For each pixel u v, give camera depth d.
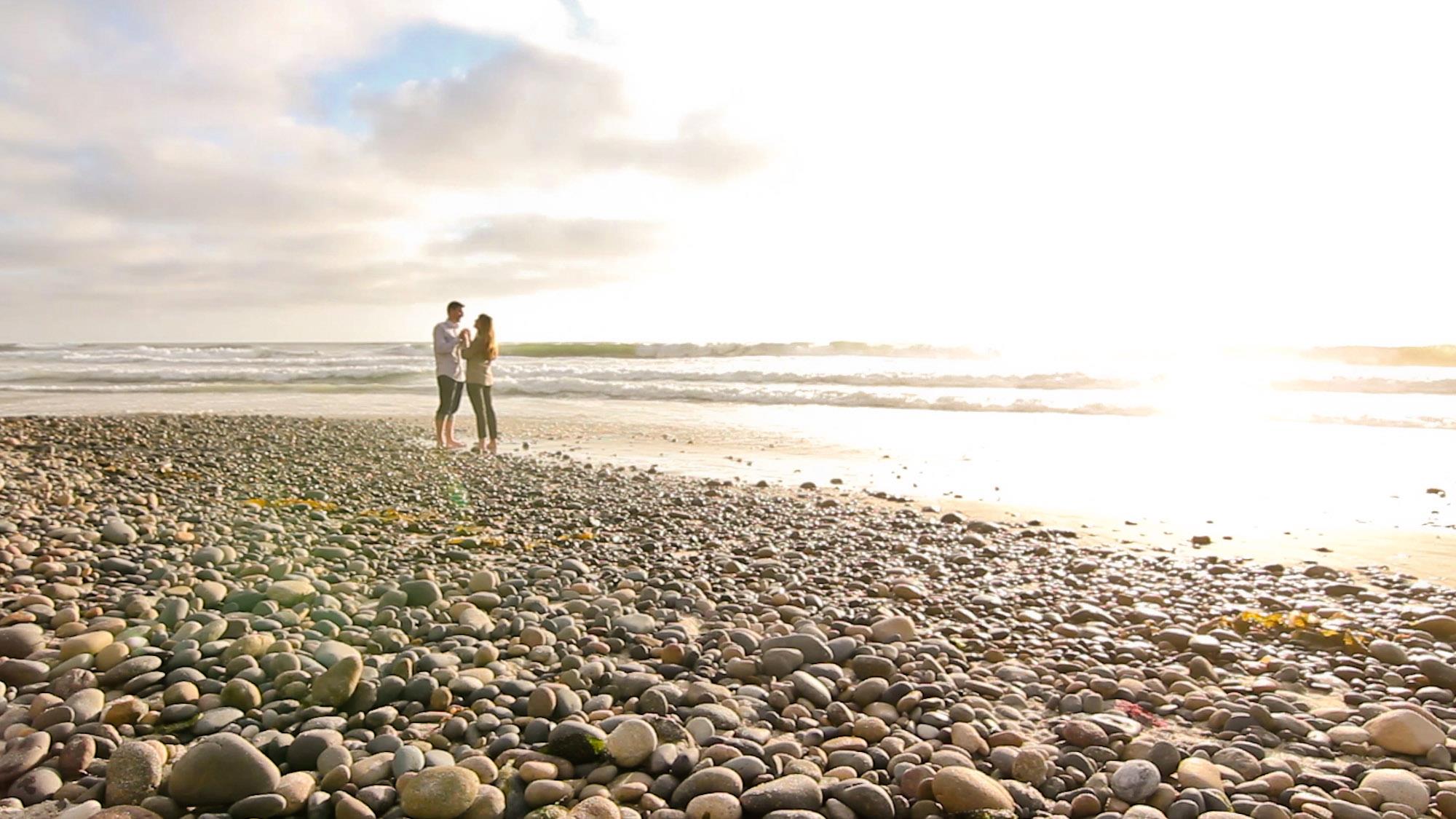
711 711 3.18
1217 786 2.78
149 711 2.98
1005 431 14.45
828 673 3.76
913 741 3.11
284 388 25.00
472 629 4.11
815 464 11.60
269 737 2.80
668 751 2.82
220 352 41.03
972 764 2.94
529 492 9.27
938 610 5.04
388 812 2.47
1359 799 2.69
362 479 9.80
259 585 4.61
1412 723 3.11
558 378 24.53
